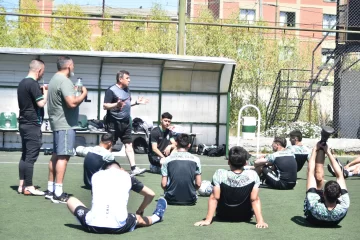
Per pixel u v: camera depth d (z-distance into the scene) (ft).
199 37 75.15
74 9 93.86
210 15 86.53
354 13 66.64
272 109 73.56
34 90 27.55
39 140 28.30
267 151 55.16
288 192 31.60
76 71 51.13
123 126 34.83
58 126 26.55
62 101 26.50
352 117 66.28
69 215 23.82
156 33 79.87
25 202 26.40
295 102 76.64
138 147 50.67
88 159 29.07
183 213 24.94
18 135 50.44
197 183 27.07
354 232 22.22
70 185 31.78
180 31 51.70
